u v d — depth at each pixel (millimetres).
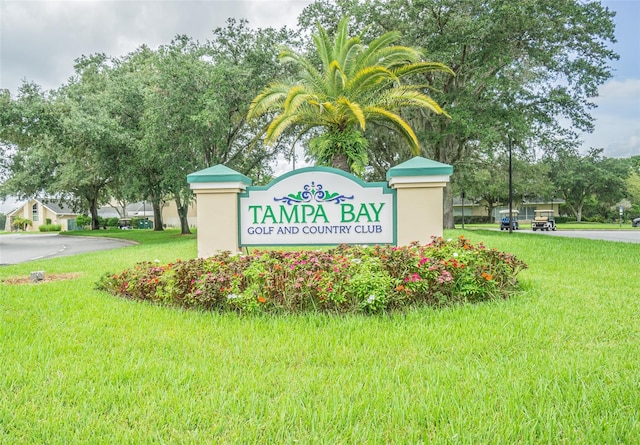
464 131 18609
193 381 2695
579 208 50719
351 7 18312
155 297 4906
